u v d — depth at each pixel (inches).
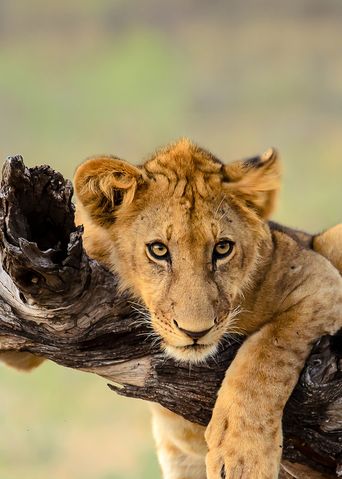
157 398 373.4
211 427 360.8
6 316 359.9
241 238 386.0
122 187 383.6
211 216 380.8
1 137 1587.1
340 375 360.2
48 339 362.6
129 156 1541.6
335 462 379.2
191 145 403.5
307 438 372.5
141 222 383.2
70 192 317.1
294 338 374.3
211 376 370.6
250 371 363.9
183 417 380.8
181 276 370.0
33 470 803.4
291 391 363.3
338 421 366.3
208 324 359.6
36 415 892.6
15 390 931.3
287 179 1397.6
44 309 348.5
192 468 446.9
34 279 329.4
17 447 831.7
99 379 954.1
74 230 325.1
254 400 358.9
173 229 375.6
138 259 379.9
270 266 392.8
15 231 317.7
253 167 394.9
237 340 383.6
